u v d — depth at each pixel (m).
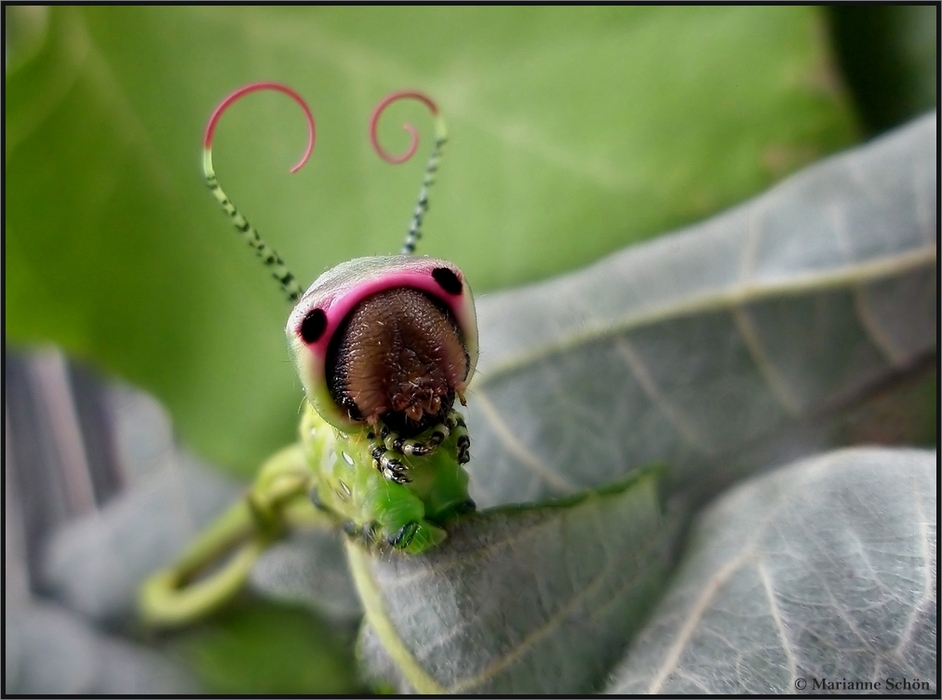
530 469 0.11
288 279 0.10
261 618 0.13
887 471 0.10
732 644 0.10
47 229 0.12
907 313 0.11
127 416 0.16
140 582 0.14
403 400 0.09
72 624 0.14
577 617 0.10
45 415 0.15
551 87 0.12
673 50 0.12
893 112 0.12
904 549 0.10
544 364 0.12
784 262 0.12
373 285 0.09
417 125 0.13
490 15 0.12
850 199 0.12
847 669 0.10
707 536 0.11
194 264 0.12
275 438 0.12
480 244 0.12
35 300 0.12
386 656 0.10
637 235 0.12
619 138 0.12
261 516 0.12
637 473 0.11
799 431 0.11
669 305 0.12
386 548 0.10
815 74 0.12
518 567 0.10
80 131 0.12
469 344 0.10
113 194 0.12
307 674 0.13
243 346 0.12
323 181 0.12
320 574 0.12
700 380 0.11
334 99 0.13
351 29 0.12
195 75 0.12
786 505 0.10
